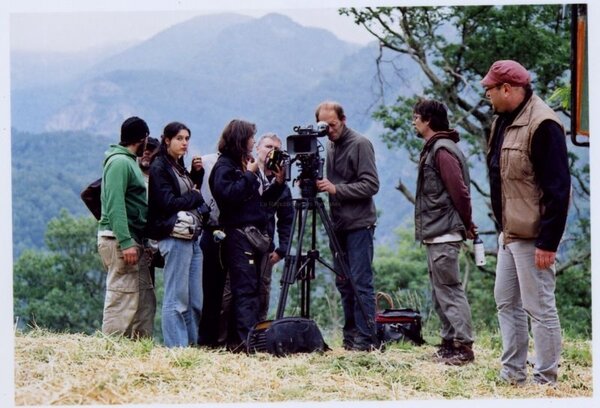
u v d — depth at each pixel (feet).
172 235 23.73
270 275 25.58
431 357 23.93
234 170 24.34
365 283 24.79
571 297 85.51
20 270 189.16
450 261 23.20
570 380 22.49
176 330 23.75
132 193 24.17
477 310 94.58
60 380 20.12
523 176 20.39
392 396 20.31
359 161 24.66
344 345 25.48
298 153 24.58
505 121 21.04
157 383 20.45
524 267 20.68
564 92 30.89
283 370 21.72
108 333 24.20
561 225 19.99
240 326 24.20
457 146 23.47
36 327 24.77
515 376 21.45
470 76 75.41
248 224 24.44
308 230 110.32
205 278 25.17
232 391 20.24
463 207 23.07
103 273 192.24
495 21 73.10
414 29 73.05
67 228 191.83
